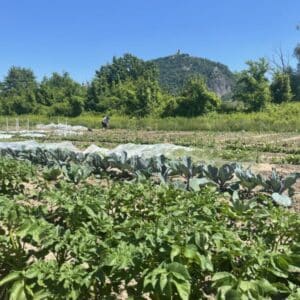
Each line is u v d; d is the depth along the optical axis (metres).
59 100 68.56
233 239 3.93
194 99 49.31
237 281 3.34
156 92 56.44
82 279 3.59
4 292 4.36
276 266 3.70
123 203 5.48
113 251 3.66
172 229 3.98
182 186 7.86
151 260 3.65
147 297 4.23
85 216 4.71
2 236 4.39
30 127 42.06
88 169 9.12
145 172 9.66
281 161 15.12
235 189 8.95
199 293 3.88
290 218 4.59
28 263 4.49
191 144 21.62
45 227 4.16
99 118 51.28
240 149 18.98
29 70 111.69
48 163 11.16
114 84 67.94
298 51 66.25
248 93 51.56
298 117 39.28
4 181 8.12
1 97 76.69
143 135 29.39
